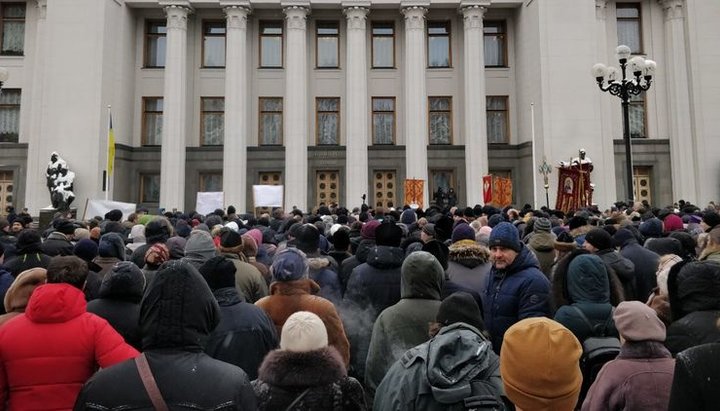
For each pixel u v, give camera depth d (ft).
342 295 21.76
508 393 8.83
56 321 11.11
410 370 9.86
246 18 99.76
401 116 103.40
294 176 96.27
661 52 100.89
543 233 22.40
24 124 100.22
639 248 22.34
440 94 103.91
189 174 101.81
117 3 97.76
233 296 13.60
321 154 102.37
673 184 98.73
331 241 29.35
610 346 12.66
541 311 15.07
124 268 14.02
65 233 28.43
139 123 102.22
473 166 97.25
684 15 98.63
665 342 11.50
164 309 8.59
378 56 104.27
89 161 91.86
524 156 101.45
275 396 9.49
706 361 6.61
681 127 97.55
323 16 103.45
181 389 8.15
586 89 94.22
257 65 103.45
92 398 8.18
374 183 102.89
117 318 13.44
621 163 99.66
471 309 10.84
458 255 18.92
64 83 93.15
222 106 103.30
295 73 97.66
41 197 92.73
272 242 29.01
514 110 104.17
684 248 22.76
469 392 9.16
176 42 96.89
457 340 9.79
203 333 8.89
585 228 27.35
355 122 97.81
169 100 96.07
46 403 10.73
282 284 14.57
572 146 93.35
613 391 10.03
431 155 102.63
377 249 18.34
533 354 8.54
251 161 102.06
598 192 92.68
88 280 18.52
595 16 96.73
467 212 39.75
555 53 94.53
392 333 13.33
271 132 103.24
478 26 98.78
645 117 101.35
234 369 8.75
